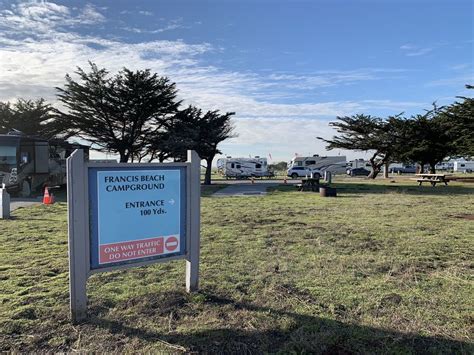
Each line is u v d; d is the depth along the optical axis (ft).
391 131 128.36
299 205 47.50
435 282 16.35
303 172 166.40
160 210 13.79
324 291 15.12
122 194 12.90
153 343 10.87
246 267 18.53
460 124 94.84
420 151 121.39
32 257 20.51
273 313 12.94
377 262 19.53
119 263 12.92
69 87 100.68
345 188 81.25
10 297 14.28
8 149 56.75
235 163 162.09
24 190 59.21
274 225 31.22
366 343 10.95
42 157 64.49
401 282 16.30
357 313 12.98
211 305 13.62
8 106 130.52
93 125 103.35
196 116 107.86
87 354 10.28
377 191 72.49
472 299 14.32
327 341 11.02
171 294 14.62
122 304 13.65
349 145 135.03
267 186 94.53
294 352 10.46
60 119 102.89
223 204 48.85
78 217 12.03
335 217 36.27
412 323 12.19
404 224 31.81
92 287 15.42
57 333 11.41
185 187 14.40
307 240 25.05
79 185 12.00
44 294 14.62
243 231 28.35
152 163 13.50
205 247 22.86
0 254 21.18
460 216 36.91
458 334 11.48
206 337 11.23
